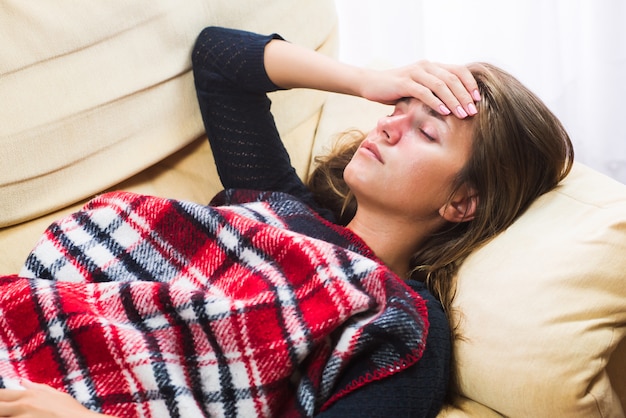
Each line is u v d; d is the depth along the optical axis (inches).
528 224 45.4
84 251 43.3
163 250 44.1
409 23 74.9
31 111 45.4
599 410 40.5
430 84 46.6
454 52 77.1
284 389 41.2
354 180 46.6
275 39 53.9
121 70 48.7
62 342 39.1
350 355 39.6
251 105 52.9
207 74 52.5
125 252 43.8
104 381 39.2
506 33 75.3
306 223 47.1
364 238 48.5
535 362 40.3
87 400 38.6
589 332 40.4
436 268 46.6
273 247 42.9
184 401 38.8
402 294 40.5
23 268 43.2
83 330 38.9
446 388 42.7
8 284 40.8
